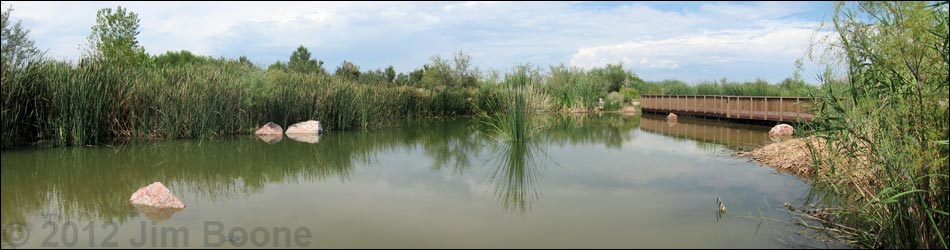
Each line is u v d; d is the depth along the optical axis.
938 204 3.97
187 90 11.62
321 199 5.97
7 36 9.73
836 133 5.51
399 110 20.27
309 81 15.63
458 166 8.41
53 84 9.80
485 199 6.01
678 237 4.64
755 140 12.28
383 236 4.62
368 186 6.73
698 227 4.93
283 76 15.18
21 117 9.73
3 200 5.89
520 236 4.64
